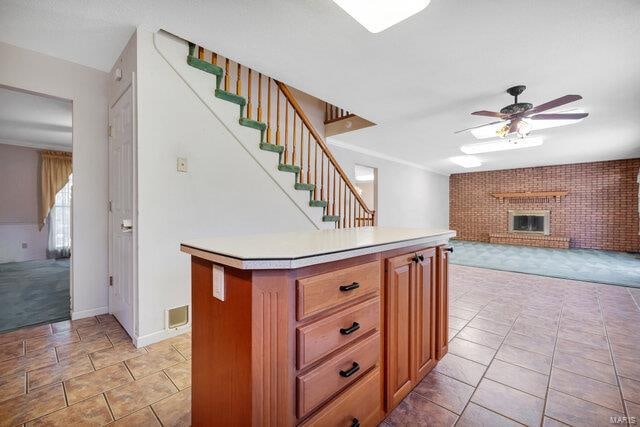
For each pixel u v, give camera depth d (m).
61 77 2.53
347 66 2.64
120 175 2.43
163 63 2.18
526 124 3.11
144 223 2.09
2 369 1.81
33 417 1.41
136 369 1.82
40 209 5.95
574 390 1.71
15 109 3.88
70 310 2.74
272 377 0.93
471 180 9.31
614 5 1.79
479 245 8.21
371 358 1.26
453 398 1.63
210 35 2.20
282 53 2.45
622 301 3.36
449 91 3.14
